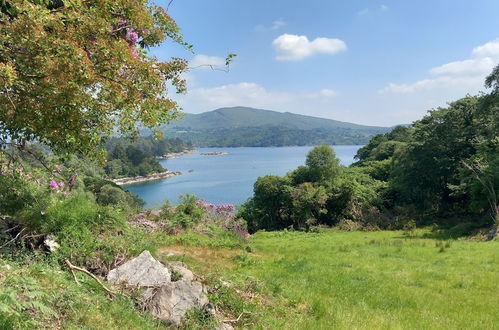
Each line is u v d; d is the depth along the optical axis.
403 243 25.77
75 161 9.79
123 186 123.56
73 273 6.61
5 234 7.66
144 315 6.19
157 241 13.77
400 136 98.19
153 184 128.25
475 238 29.88
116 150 149.75
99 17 6.23
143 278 7.25
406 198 55.97
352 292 11.24
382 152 90.88
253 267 14.05
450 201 52.22
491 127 43.00
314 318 8.28
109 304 5.97
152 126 7.62
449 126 50.44
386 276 13.95
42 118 6.05
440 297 11.30
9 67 4.92
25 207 8.53
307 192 55.84
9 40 5.23
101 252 8.23
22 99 5.83
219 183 125.62
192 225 19.89
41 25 5.36
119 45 6.17
